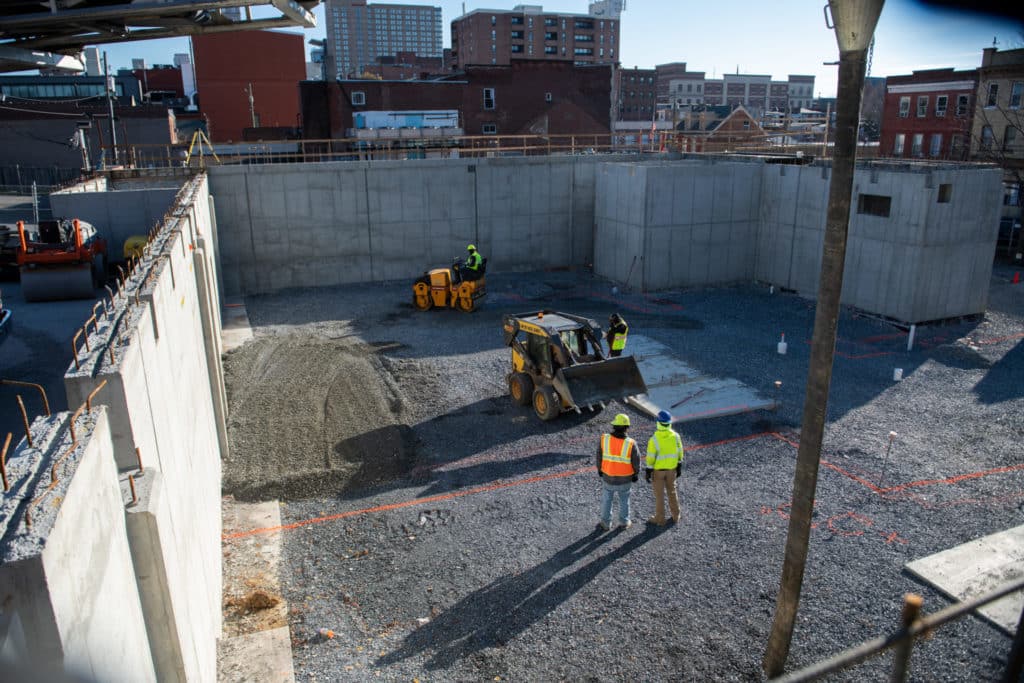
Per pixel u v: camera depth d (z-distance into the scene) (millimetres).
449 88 55750
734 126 70062
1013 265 31109
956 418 14555
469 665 7781
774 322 21984
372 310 23641
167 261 8367
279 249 26719
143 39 17438
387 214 27688
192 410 8930
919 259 20422
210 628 7289
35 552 2955
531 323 14750
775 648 7555
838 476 12086
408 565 9688
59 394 13602
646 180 24969
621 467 10094
